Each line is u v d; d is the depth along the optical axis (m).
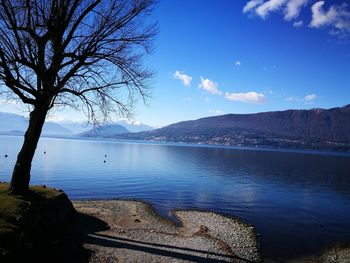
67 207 24.59
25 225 16.16
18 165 19.48
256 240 28.22
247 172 94.50
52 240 19.30
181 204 43.06
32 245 15.80
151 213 35.41
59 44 18.97
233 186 63.56
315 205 48.47
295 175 93.81
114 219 29.72
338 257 25.42
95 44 19.27
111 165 92.69
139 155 151.25
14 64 17.45
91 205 36.31
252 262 22.05
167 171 84.44
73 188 51.22
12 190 19.28
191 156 163.50
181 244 22.95
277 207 45.06
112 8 19.73
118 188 53.31
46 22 18.02
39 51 18.25
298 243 28.64
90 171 74.12
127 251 20.27
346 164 157.88
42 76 18.41
